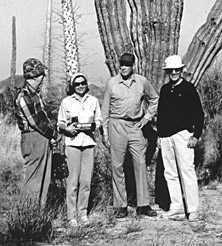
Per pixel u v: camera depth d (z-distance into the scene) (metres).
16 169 10.37
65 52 11.73
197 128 7.28
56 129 7.26
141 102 7.55
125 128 7.49
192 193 7.38
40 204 7.12
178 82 7.43
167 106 7.45
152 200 8.49
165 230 6.97
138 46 8.50
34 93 7.02
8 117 17.61
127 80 7.47
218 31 8.37
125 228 7.10
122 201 7.62
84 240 6.59
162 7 8.23
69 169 7.09
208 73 14.68
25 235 6.50
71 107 7.09
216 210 7.90
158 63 8.27
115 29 8.34
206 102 13.84
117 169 7.57
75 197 7.12
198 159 10.45
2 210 7.61
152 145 8.29
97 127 7.22
